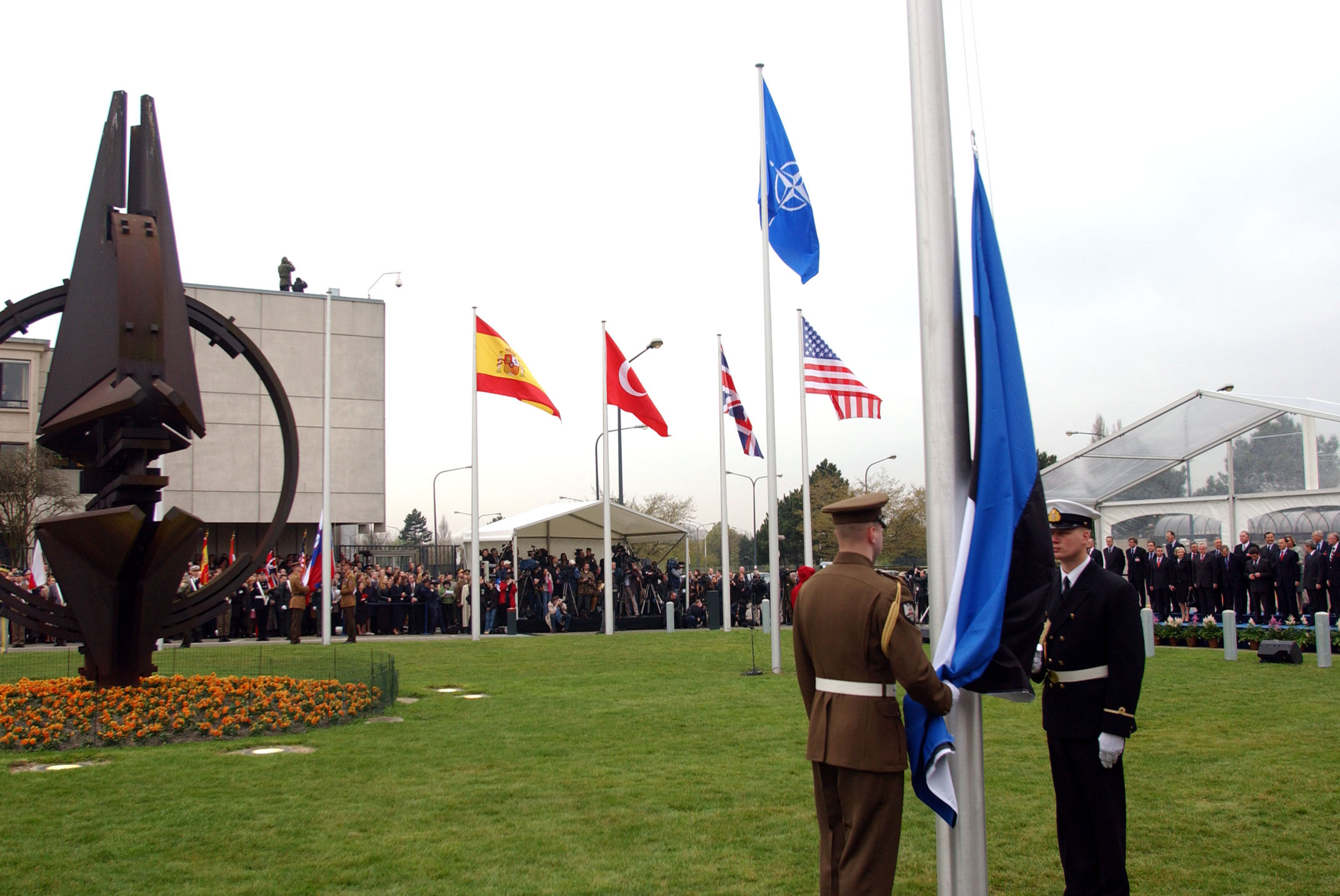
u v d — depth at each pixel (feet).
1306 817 25.21
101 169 42.16
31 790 27.81
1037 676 19.54
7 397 130.93
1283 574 73.77
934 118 17.98
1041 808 26.07
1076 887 18.97
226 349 47.21
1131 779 28.99
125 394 39.24
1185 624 76.18
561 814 25.46
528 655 68.23
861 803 16.01
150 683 41.55
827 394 78.28
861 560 17.22
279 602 86.22
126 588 40.50
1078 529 19.45
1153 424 90.22
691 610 113.70
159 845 22.66
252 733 36.55
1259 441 84.53
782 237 60.29
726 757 32.37
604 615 96.27
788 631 95.25
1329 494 80.23
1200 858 22.07
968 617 16.87
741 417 88.33
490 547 116.67
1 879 20.36
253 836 23.40
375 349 122.93
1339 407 83.20
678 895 19.63
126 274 40.04
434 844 22.90
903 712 17.47
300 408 119.44
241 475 116.57
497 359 87.30
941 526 17.42
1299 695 45.16
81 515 37.99
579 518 111.55
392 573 98.78
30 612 42.32
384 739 35.65
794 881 20.40
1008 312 18.07
